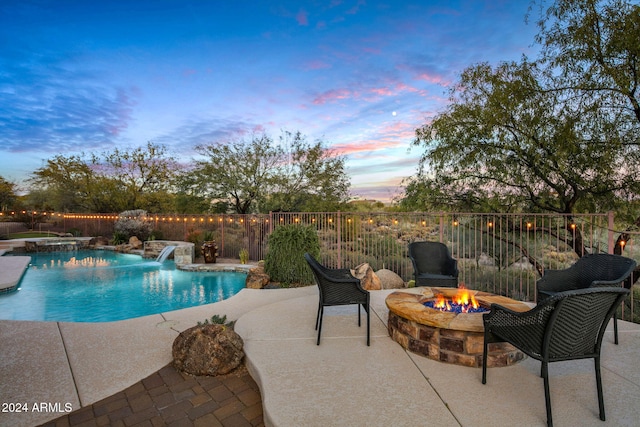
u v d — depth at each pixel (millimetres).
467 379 2723
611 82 6285
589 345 2215
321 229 9117
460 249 8703
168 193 21062
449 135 8070
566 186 7625
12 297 7066
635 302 6594
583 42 6430
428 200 8930
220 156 15062
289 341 3580
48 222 21094
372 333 3848
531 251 8219
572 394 2490
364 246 8609
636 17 5812
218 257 12133
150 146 20688
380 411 2254
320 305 3539
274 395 2463
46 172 20141
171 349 3525
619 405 2338
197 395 2676
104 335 3910
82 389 2715
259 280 6789
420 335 3219
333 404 2340
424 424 2104
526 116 7121
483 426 2082
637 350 3369
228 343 3127
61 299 6934
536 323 2158
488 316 2629
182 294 7402
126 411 2436
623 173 6887
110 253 14086
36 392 2656
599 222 6246
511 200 8148
